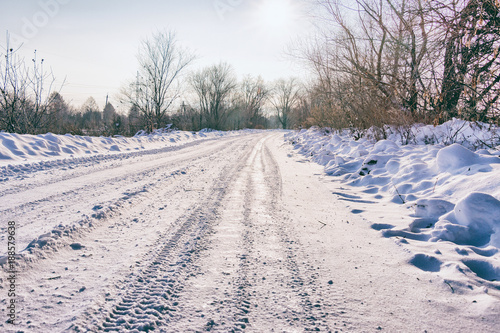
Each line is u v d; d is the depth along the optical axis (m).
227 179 6.75
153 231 3.45
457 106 8.73
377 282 2.39
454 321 1.88
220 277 2.44
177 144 15.84
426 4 8.01
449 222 3.57
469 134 7.29
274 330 1.79
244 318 1.90
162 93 25.62
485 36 7.38
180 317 1.90
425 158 6.34
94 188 5.43
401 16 9.33
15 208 4.11
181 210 4.31
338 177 7.20
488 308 1.98
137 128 25.28
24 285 2.21
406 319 1.90
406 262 2.76
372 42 11.14
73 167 7.54
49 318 1.83
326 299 2.13
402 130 9.58
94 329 1.75
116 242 3.11
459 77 8.02
